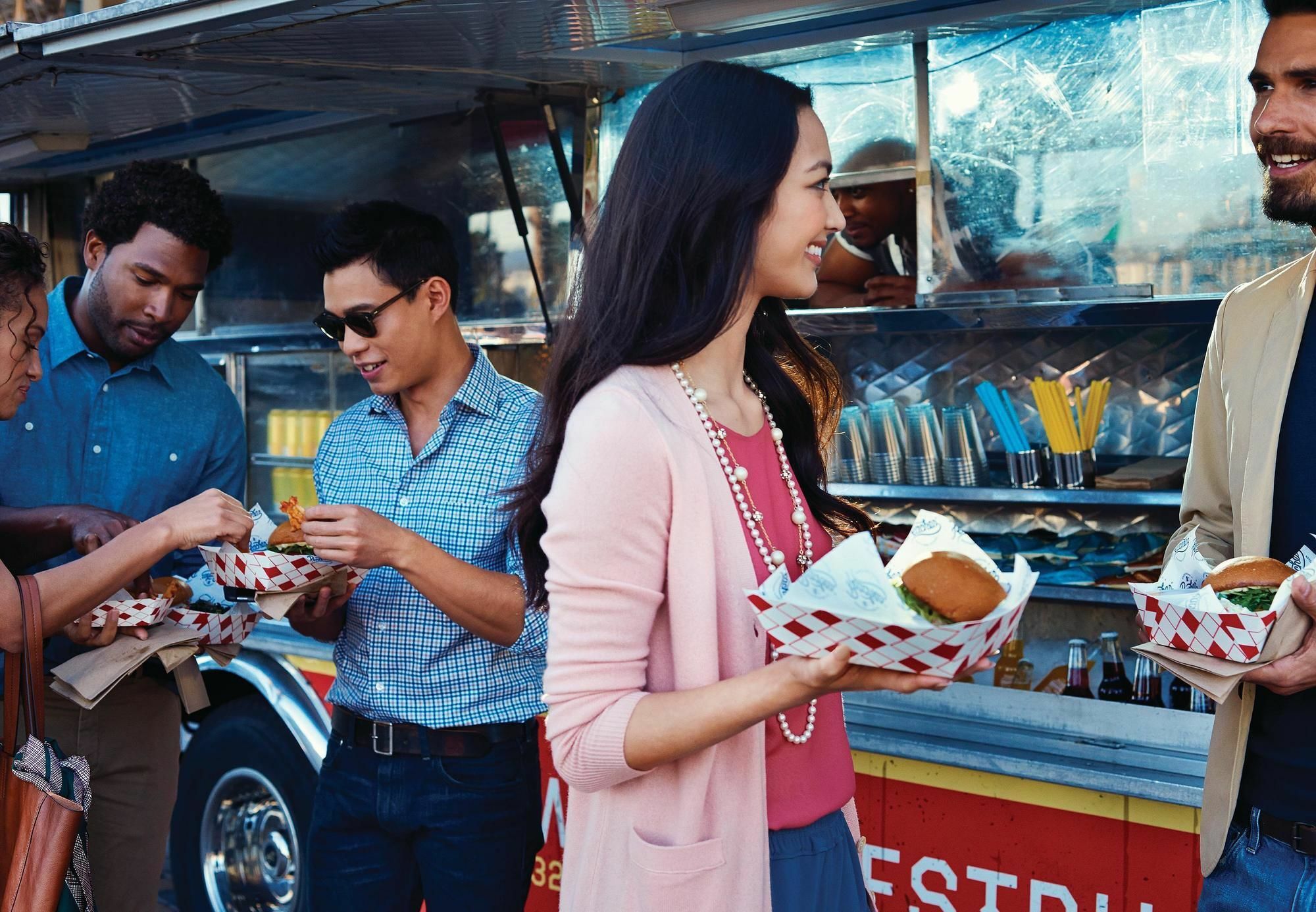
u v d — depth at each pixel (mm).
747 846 1369
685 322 1402
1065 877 2576
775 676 1248
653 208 1396
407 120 4074
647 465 1332
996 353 3713
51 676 2504
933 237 3422
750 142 1372
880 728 2822
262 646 3678
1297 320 1903
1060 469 3297
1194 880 2430
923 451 3525
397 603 2244
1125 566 3193
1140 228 3135
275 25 2531
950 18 3121
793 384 1674
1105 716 2600
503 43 2822
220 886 3846
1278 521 1916
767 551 1439
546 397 1494
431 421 2348
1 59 2861
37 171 4898
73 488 2580
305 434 4641
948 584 1224
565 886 1456
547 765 3156
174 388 2689
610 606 1321
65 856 1835
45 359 2551
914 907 2781
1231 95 2982
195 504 2115
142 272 2428
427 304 2283
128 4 2582
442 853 2250
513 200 3754
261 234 4613
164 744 2729
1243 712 1901
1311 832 1821
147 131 4512
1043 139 3246
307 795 3576
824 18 3209
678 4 2510
